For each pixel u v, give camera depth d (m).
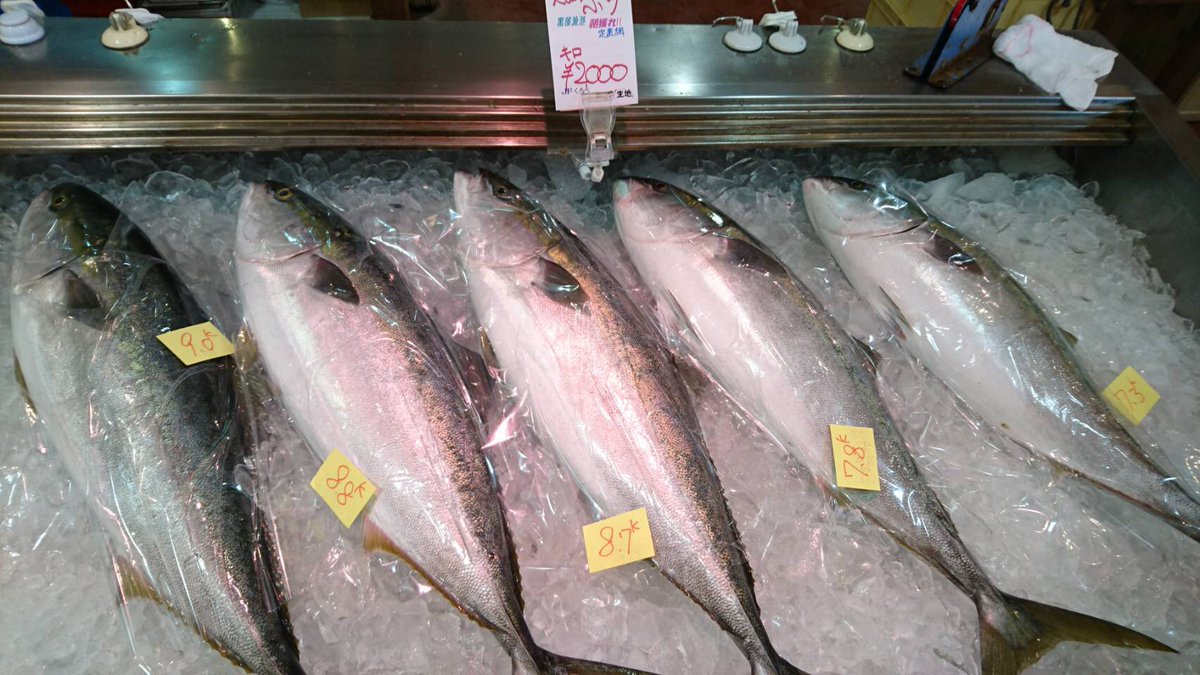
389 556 0.84
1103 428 0.94
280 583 0.80
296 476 0.87
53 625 0.76
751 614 0.80
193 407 0.85
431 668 0.77
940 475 0.93
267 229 0.97
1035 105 1.12
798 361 0.96
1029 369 0.98
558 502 0.88
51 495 0.82
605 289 0.99
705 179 1.20
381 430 0.85
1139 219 1.16
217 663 0.76
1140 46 1.50
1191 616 0.84
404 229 1.08
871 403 0.95
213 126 0.95
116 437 0.82
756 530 0.88
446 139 1.00
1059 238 1.17
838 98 1.07
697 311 1.01
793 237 1.16
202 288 1.00
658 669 0.79
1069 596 0.85
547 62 1.07
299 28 1.07
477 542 0.81
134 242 0.95
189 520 0.79
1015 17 1.45
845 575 0.85
